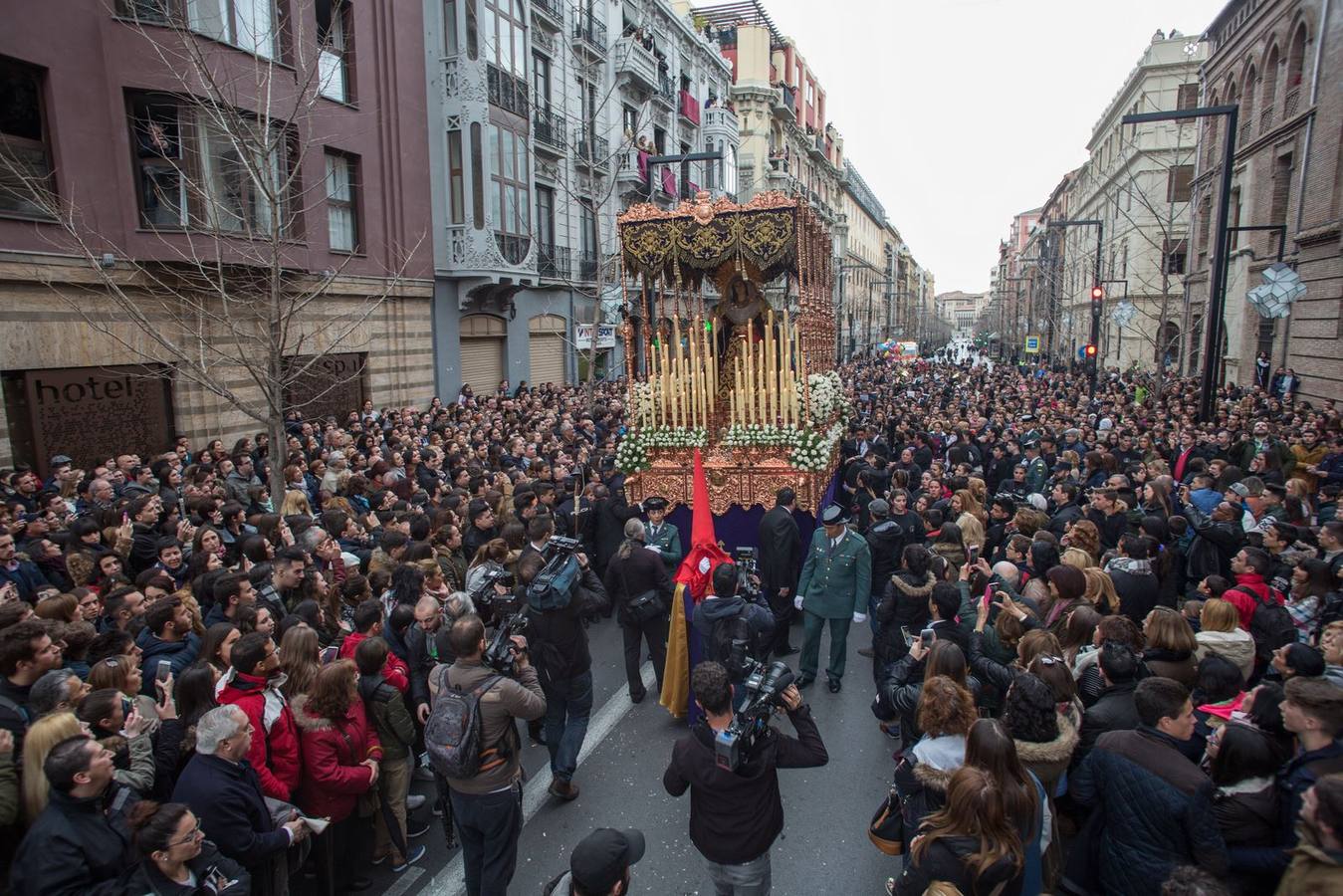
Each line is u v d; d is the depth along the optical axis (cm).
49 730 339
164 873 316
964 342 15375
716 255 952
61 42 1170
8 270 1109
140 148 1278
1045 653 434
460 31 1998
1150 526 730
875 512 778
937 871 294
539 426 1548
